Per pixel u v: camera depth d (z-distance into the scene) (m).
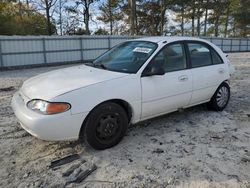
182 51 4.60
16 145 3.85
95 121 3.51
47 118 3.15
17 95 3.90
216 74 5.08
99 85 3.51
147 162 3.39
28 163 3.36
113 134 3.73
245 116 5.17
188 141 4.01
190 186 2.91
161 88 4.11
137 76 3.87
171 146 3.84
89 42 20.31
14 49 16.34
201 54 4.96
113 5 42.78
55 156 3.54
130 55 4.32
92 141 3.55
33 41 17.14
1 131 4.35
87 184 2.94
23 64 16.92
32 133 3.29
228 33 56.00
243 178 3.05
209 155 3.58
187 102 4.66
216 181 3.00
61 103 3.21
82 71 4.10
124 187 2.89
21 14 32.94
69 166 3.28
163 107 4.25
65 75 3.93
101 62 4.51
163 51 4.26
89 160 3.43
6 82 10.10
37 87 3.57
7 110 5.58
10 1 31.88
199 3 47.22
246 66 15.07
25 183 2.95
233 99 6.54
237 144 3.92
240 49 37.72
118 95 3.63
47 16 33.66
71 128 3.30
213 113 5.32
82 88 3.39
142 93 3.89
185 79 4.47
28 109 3.33
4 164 3.33
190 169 3.23
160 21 46.19
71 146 3.81
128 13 42.38
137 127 4.55
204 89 4.89
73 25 37.31
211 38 32.94
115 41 21.91
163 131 4.39
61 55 18.88
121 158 3.49
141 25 46.59
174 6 43.59
